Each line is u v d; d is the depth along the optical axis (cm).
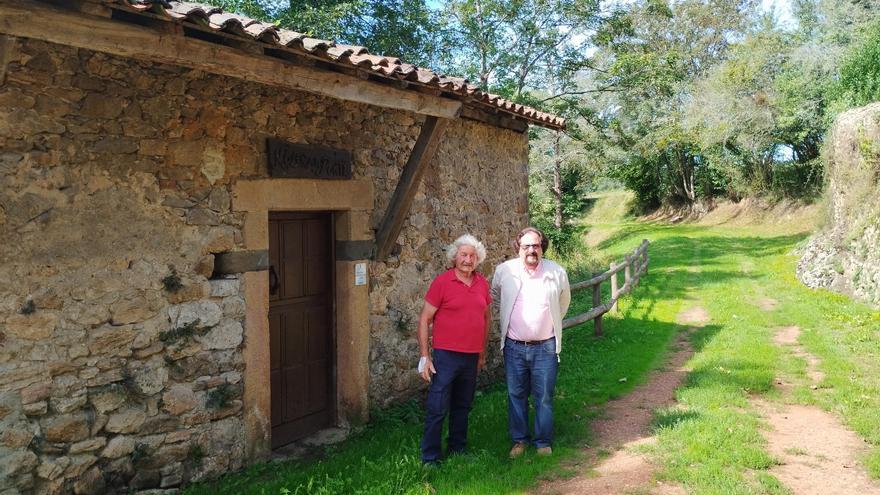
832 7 2128
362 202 549
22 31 275
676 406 556
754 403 569
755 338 831
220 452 440
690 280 1434
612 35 1958
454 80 527
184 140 420
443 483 402
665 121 2619
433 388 438
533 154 2342
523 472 414
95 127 377
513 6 1906
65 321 366
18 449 347
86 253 374
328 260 551
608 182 4741
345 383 546
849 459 434
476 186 702
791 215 2539
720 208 3117
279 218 509
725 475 399
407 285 603
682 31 2931
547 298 455
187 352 422
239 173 452
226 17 333
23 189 349
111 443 385
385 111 575
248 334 457
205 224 432
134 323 396
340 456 468
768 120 2298
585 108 2086
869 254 1109
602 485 398
